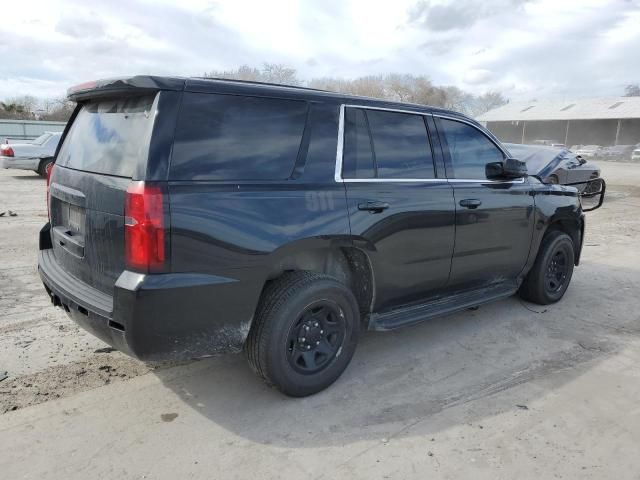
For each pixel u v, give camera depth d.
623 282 6.15
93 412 3.09
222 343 2.91
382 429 2.99
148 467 2.62
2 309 4.71
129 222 2.62
